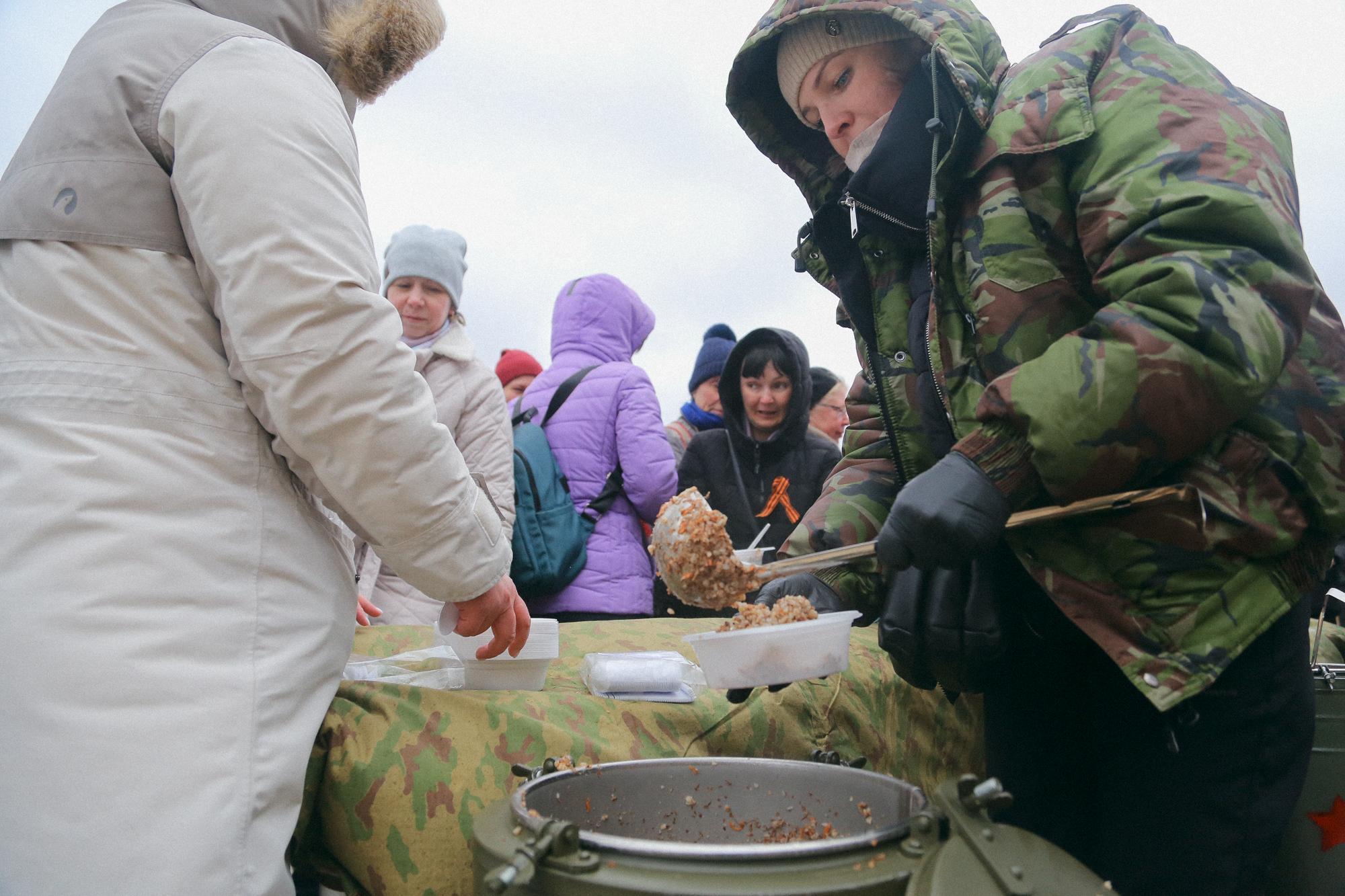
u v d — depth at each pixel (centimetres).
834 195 167
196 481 101
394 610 212
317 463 105
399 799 112
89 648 93
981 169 121
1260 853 109
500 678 137
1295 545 108
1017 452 108
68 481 97
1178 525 107
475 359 234
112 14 117
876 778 97
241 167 102
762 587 148
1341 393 112
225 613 100
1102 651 125
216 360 107
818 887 68
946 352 126
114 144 106
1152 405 100
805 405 304
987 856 71
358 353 103
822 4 137
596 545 252
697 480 312
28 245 107
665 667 143
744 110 165
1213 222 102
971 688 139
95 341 102
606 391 262
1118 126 112
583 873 71
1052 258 118
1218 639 105
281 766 99
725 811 108
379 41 124
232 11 118
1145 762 116
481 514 118
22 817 90
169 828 91
